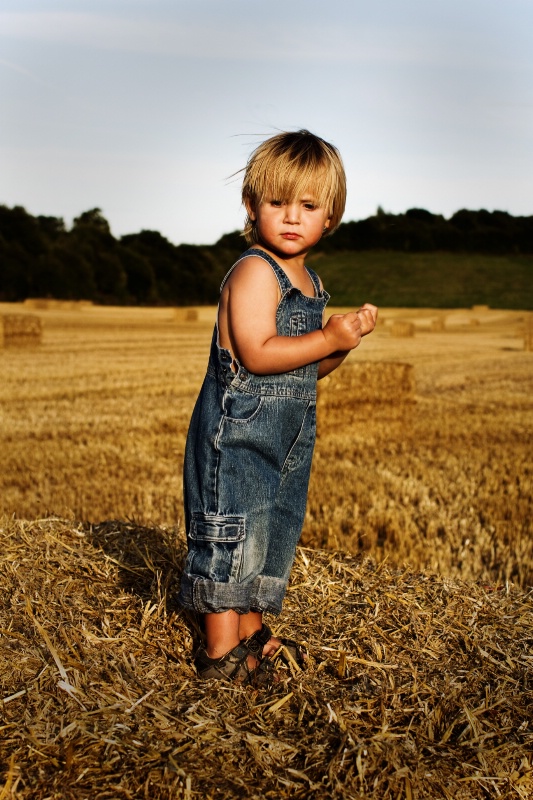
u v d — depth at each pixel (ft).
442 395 48.88
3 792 5.54
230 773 6.05
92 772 5.84
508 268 270.05
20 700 6.63
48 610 8.35
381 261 282.15
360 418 33.86
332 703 7.10
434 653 8.32
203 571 7.34
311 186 7.21
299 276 7.76
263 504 7.40
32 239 217.56
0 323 74.02
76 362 63.21
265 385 7.36
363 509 20.68
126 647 7.84
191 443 7.68
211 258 252.83
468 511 20.93
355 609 9.30
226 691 7.27
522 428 36.52
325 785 6.02
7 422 35.12
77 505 20.90
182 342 89.35
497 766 6.50
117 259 223.92
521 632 8.95
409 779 6.14
